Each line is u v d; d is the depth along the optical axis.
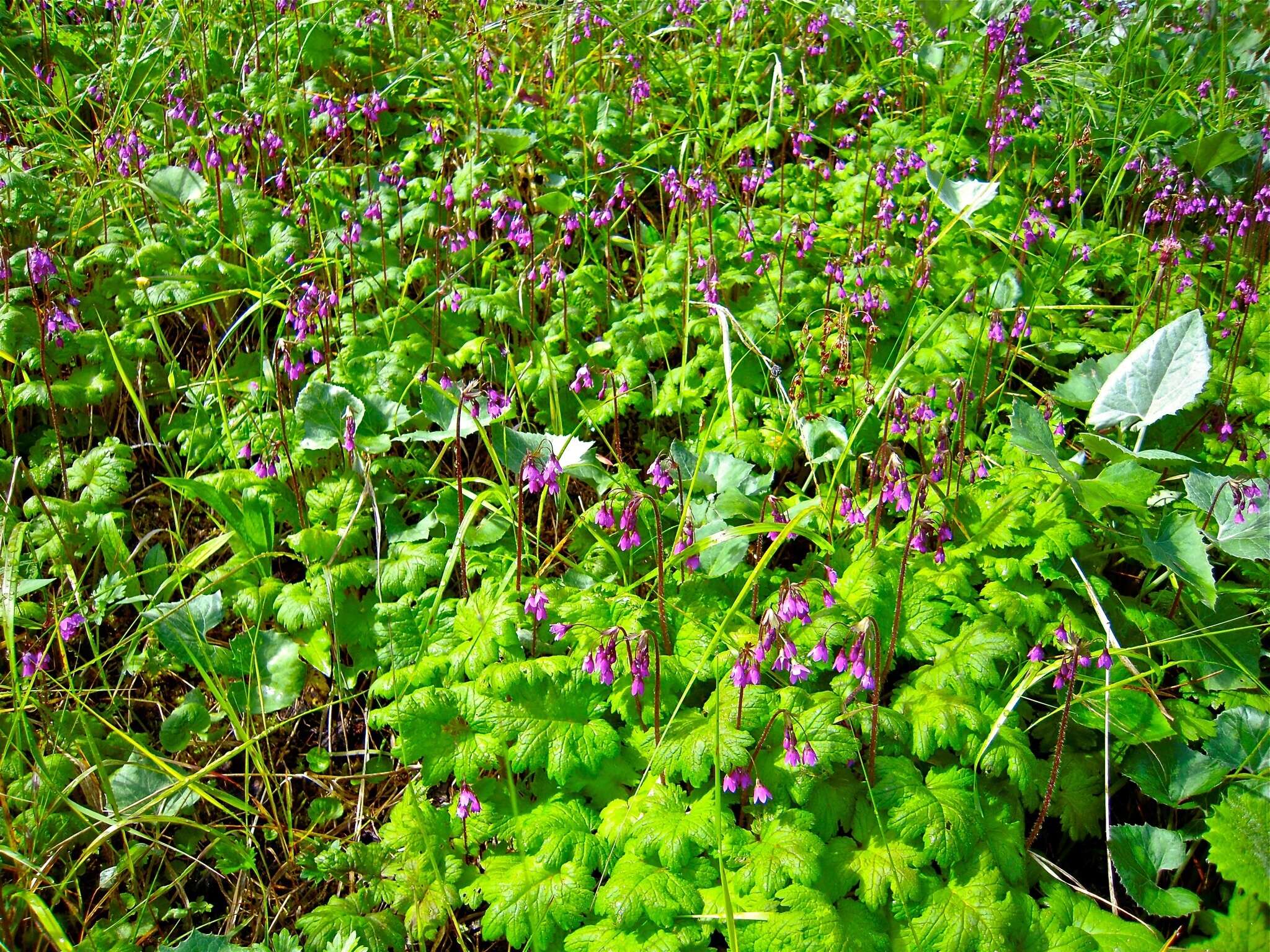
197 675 0.57
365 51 0.97
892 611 0.53
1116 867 0.46
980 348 0.73
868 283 0.75
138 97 0.91
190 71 0.92
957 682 0.49
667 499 0.60
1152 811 0.52
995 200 0.87
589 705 0.48
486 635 0.49
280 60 0.94
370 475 0.59
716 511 0.57
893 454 0.51
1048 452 0.54
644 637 0.44
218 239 0.75
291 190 0.81
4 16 1.00
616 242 0.81
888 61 1.05
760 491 0.58
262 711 0.52
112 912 0.48
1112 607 0.56
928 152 0.94
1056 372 0.75
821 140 0.94
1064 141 0.98
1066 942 0.42
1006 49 1.03
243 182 0.80
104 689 0.53
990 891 0.43
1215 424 0.71
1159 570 0.60
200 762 0.53
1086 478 0.58
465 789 0.46
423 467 0.62
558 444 0.53
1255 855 0.45
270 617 0.56
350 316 0.70
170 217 0.75
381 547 0.58
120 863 0.47
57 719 0.52
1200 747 0.52
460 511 0.58
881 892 0.42
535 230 0.78
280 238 0.75
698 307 0.73
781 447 0.64
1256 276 0.87
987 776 0.48
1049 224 0.85
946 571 0.55
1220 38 1.13
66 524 0.59
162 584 0.56
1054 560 0.55
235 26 1.00
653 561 0.58
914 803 0.44
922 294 0.77
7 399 0.66
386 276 0.73
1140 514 0.59
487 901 0.45
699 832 0.43
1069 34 1.23
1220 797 0.50
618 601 0.52
